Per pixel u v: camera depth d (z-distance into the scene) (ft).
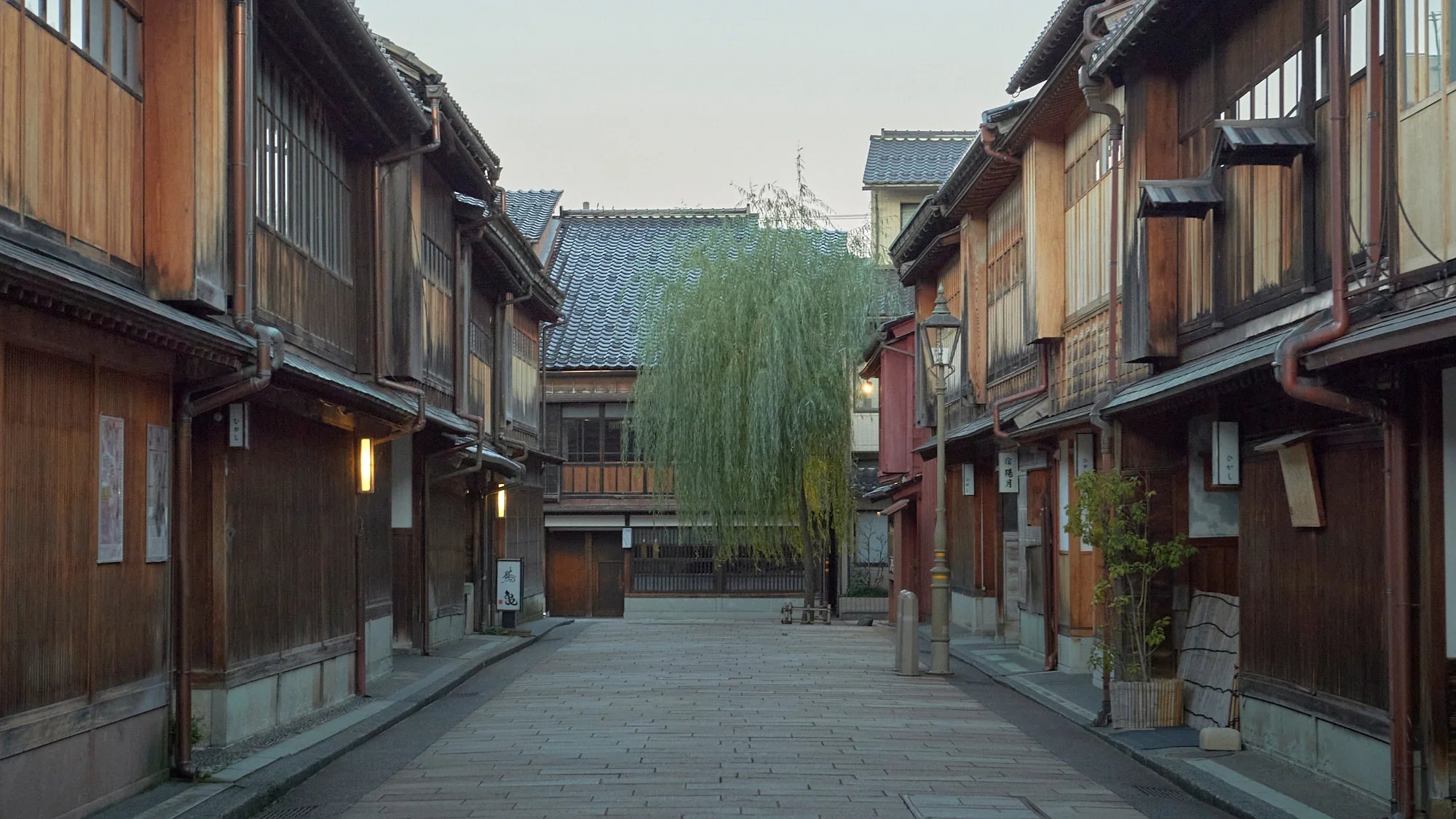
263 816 31.48
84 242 30.27
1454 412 28.86
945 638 65.51
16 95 27.07
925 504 105.50
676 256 116.16
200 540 38.58
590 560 138.31
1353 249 32.99
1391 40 30.32
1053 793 34.55
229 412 38.47
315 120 48.47
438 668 65.26
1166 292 46.65
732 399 107.14
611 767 38.42
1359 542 32.32
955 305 90.43
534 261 94.17
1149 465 48.73
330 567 49.90
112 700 30.58
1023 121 62.44
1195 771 35.94
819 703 54.24
